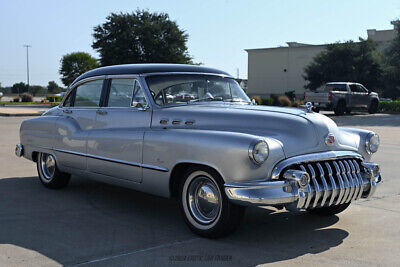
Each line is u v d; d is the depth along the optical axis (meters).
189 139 4.20
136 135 4.78
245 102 5.36
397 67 36.28
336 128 4.43
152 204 5.52
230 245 4.00
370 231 4.50
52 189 6.28
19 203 5.48
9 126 16.62
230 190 3.82
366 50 40.84
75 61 78.44
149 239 4.15
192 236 4.25
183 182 4.31
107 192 6.15
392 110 28.97
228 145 3.87
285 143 3.99
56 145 5.95
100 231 4.39
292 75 55.69
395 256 3.79
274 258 3.70
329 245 4.05
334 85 25.52
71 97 6.04
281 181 3.79
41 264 3.54
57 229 4.45
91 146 5.36
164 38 48.84
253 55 58.94
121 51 46.94
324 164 4.16
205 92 5.15
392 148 10.98
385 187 6.60
